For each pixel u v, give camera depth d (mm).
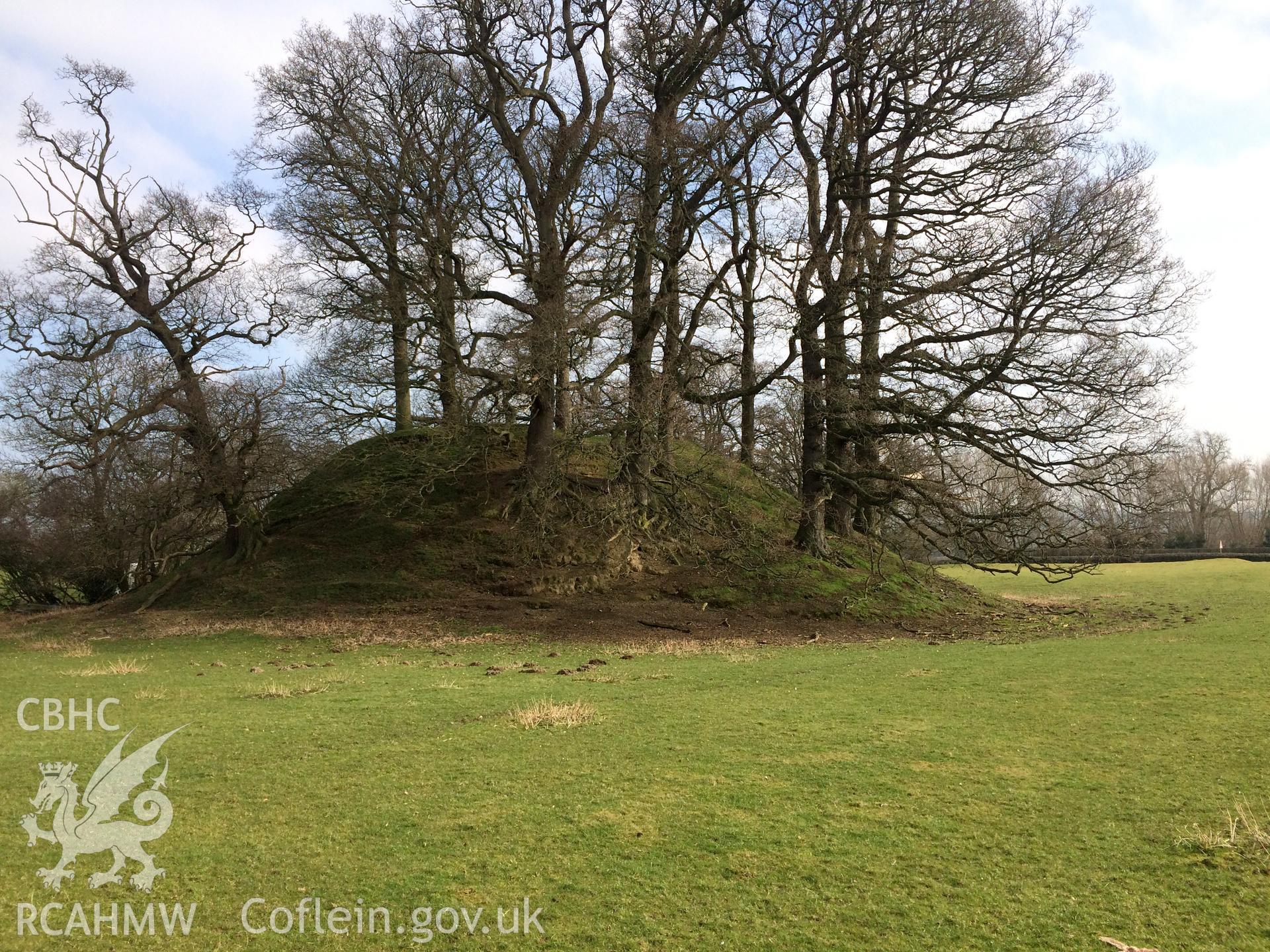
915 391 27125
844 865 6398
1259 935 5238
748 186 28484
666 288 28203
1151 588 37375
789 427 31312
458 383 27781
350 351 28453
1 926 5578
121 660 18359
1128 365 25047
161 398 28359
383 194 27484
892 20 27547
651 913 5680
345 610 24891
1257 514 87125
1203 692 12062
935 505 27516
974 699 12281
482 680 14992
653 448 25844
